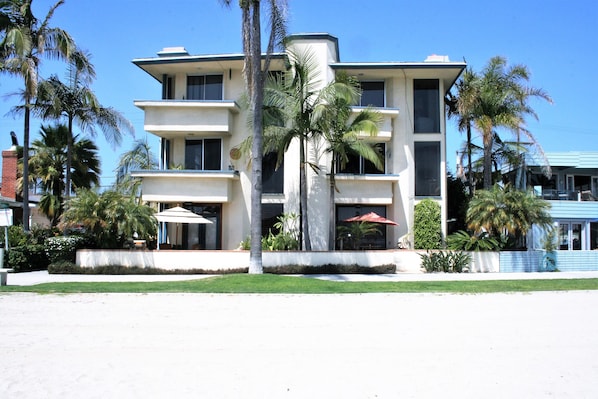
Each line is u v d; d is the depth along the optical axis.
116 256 20.48
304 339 8.54
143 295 13.66
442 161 25.09
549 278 19.27
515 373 6.61
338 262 20.94
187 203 24.94
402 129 25.16
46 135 31.73
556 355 7.54
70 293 13.84
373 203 24.44
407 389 5.95
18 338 8.41
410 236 24.19
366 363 7.06
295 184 24.53
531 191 23.16
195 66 25.17
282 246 22.05
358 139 22.48
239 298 13.38
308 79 21.61
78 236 22.52
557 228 25.28
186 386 5.98
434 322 10.15
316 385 6.07
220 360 7.16
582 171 31.67
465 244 22.69
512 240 23.59
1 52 23.86
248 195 24.89
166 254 20.53
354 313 11.20
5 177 33.59
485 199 21.81
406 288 15.44
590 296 14.19
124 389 5.83
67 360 7.05
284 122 21.91
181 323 9.84
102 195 21.17
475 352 7.71
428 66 24.42
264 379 6.29
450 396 5.71
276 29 18.11
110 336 8.62
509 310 11.71
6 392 5.67
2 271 15.36
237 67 25.31
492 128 25.14
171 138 25.75
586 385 6.12
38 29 24.06
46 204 30.20
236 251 20.52
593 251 23.27
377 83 25.88
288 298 13.46
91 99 25.91
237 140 25.02
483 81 25.69
